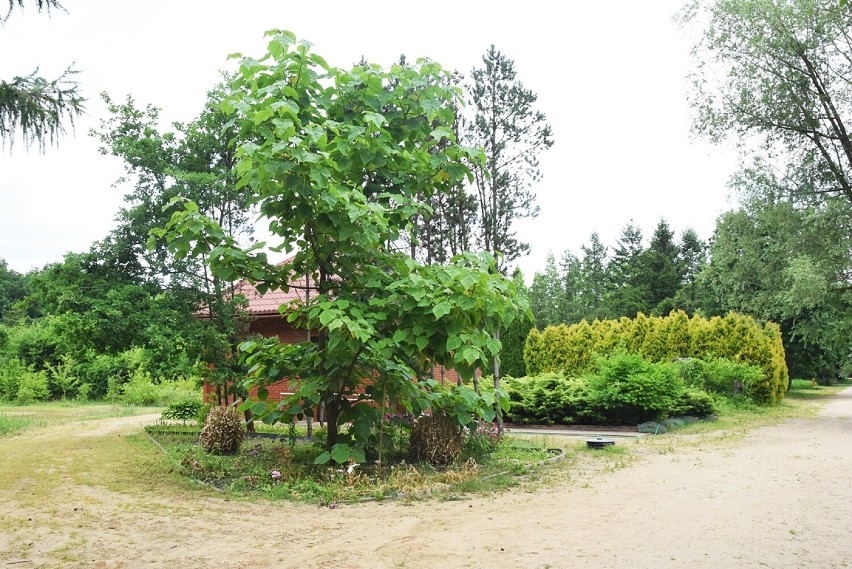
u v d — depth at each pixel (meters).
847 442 12.55
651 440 13.48
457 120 17.88
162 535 5.59
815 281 17.16
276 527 5.87
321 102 8.62
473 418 10.01
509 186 18.31
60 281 12.84
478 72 18.30
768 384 22.53
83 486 7.86
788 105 18.06
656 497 7.30
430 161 8.98
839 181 18.58
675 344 24.31
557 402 17.05
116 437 13.27
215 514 6.41
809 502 6.95
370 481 7.69
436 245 18.72
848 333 20.98
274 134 7.75
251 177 7.69
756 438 13.38
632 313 50.47
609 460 10.41
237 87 8.69
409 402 8.95
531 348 26.52
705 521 6.10
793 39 17.42
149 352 13.56
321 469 8.37
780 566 4.69
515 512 6.51
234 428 10.68
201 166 14.18
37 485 7.92
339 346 8.04
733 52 18.48
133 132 13.85
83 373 29.55
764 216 18.62
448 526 5.90
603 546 5.21
